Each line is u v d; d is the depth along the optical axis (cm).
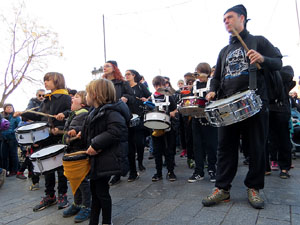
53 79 347
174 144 414
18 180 542
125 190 368
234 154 271
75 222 264
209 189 329
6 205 352
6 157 612
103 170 229
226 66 278
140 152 497
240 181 352
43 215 296
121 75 452
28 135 326
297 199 261
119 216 261
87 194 275
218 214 236
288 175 362
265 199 267
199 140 388
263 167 256
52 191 328
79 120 286
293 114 597
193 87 407
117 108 238
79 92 332
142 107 459
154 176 409
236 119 230
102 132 235
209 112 247
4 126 574
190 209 258
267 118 261
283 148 369
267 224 205
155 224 230
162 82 443
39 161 282
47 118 348
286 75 382
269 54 261
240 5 274
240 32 272
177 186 361
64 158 238
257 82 259
